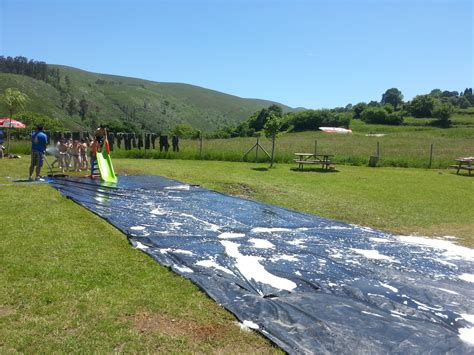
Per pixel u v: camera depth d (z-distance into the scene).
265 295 4.98
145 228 7.68
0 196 9.91
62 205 9.29
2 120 21.62
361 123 86.88
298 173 18.58
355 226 8.84
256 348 3.82
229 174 17.05
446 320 4.57
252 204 10.62
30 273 5.20
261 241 7.25
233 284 5.17
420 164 23.70
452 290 5.42
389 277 5.80
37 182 12.48
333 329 4.18
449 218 10.26
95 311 4.32
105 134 14.39
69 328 3.97
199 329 4.11
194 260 6.04
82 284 4.97
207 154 23.48
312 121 79.12
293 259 6.34
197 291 4.98
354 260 6.48
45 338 3.77
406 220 9.86
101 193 11.19
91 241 6.69
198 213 9.27
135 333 3.95
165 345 3.79
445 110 84.69
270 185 14.50
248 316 4.38
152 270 5.57
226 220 8.73
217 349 3.78
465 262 6.66
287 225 8.58
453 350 3.93
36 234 6.87
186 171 17.33
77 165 15.80
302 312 4.52
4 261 5.57
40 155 12.89
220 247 6.75
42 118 66.88
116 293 4.79
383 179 17.39
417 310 4.76
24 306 4.35
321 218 9.44
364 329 4.22
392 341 4.02
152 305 4.54
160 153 23.09
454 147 44.44
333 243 7.38
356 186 15.12
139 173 15.95
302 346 3.84
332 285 5.39
